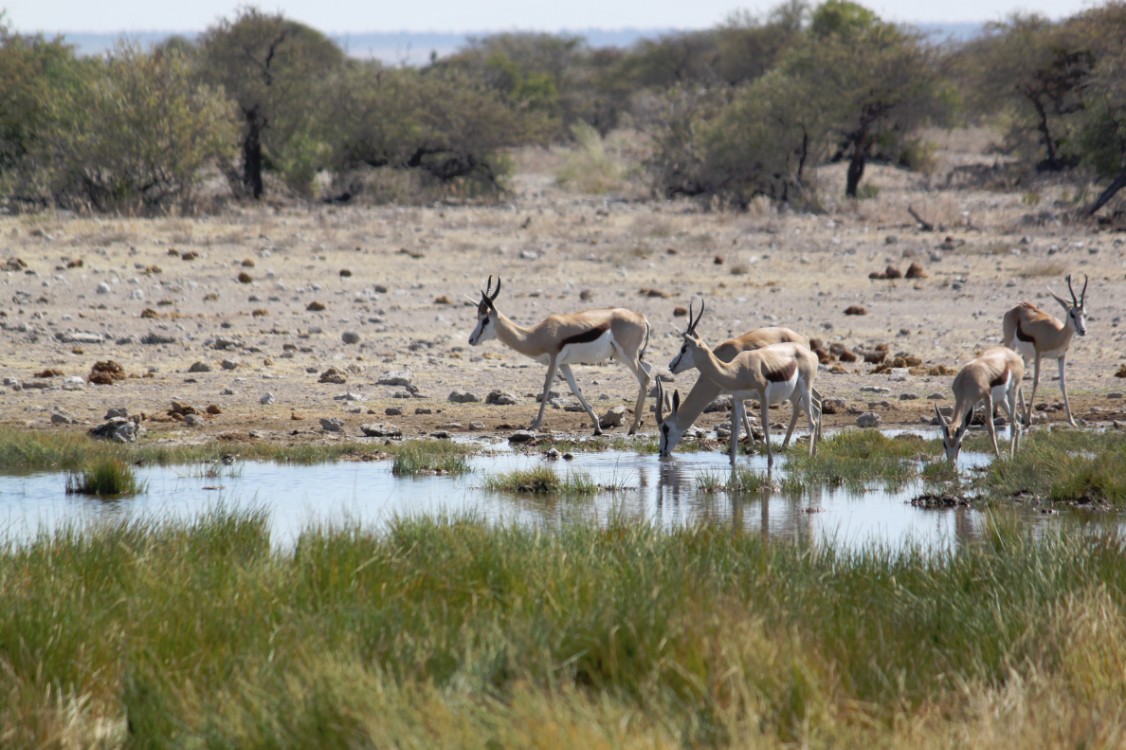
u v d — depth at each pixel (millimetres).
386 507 34125
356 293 80812
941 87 156000
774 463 42719
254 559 23891
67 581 21969
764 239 111250
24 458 41281
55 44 164125
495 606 20359
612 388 57719
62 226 112000
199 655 18250
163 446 44156
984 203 145750
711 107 161375
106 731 16656
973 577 23797
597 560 23406
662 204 153625
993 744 14688
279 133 158250
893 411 52281
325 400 53656
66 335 64875
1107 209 128375
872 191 157250
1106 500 35375
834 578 23953
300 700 15547
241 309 74750
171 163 132250
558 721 14211
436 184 168625
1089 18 164750
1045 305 77125
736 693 15172
